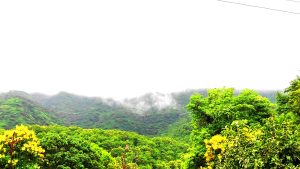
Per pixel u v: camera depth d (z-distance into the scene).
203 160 24.67
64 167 33.38
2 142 19.39
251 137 12.34
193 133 27.16
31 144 19.95
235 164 11.95
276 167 10.65
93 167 37.53
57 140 36.81
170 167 93.06
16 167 19.75
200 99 27.59
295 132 11.32
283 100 27.72
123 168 29.53
